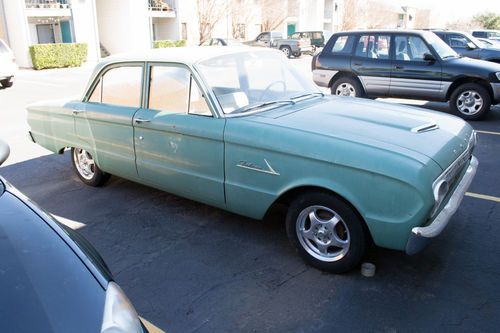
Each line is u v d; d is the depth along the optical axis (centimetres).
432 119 383
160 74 415
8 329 164
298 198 343
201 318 299
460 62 865
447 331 281
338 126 346
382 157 297
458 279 335
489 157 634
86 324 173
